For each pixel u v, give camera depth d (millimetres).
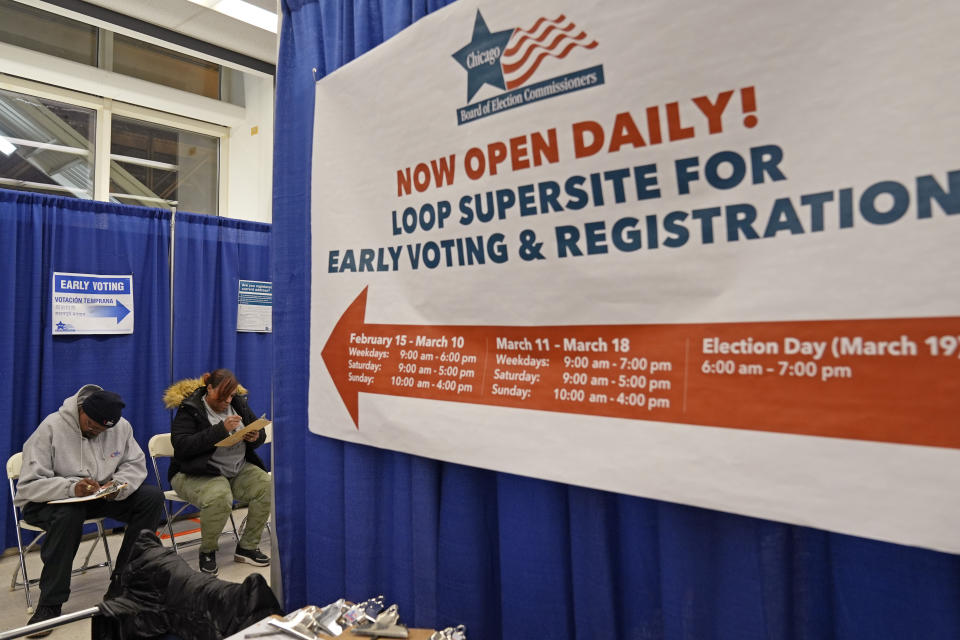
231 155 5836
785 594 979
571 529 1222
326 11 1812
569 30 1128
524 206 1205
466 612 1416
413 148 1428
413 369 1423
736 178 936
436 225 1378
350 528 1655
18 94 4691
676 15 992
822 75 856
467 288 1317
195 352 4168
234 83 5672
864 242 821
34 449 2727
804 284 872
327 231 1667
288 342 1918
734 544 1016
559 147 1146
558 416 1146
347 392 1597
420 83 1409
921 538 770
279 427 1929
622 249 1066
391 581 1618
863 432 818
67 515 2611
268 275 4617
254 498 3299
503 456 1232
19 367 3467
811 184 866
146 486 3053
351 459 1649
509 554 1324
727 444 938
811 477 860
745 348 926
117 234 3846
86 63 4785
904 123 790
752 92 917
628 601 1180
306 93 1884
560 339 1154
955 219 753
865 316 820
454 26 1332
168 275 4066
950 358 756
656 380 1021
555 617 1261
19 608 2766
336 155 1639
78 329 3641
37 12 4543
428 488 1480
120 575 1741
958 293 751
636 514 1158
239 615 1438
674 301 1006
